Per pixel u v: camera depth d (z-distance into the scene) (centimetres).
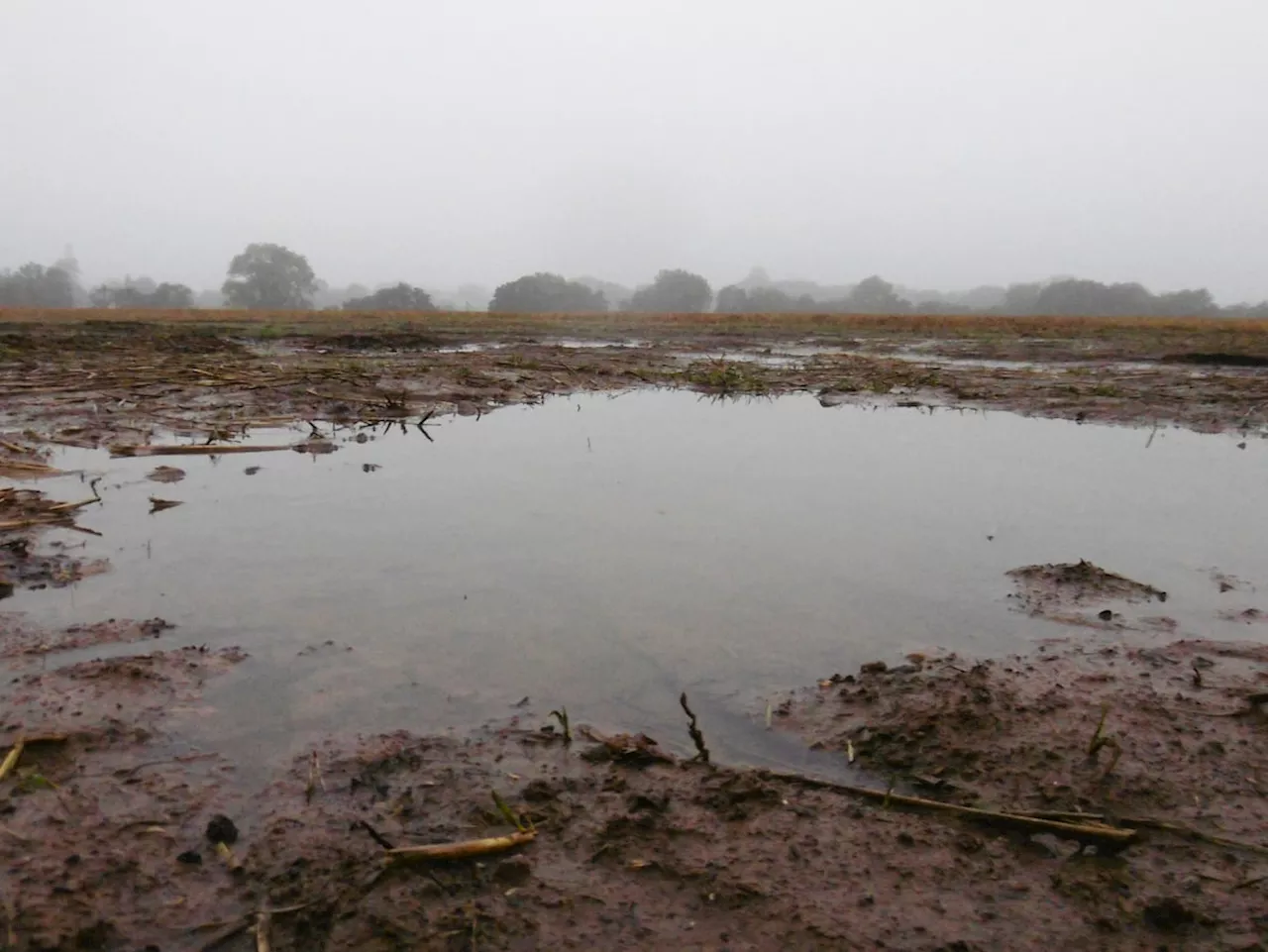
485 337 2352
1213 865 198
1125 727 256
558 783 227
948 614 351
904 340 2467
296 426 780
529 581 385
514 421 840
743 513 502
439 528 464
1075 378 1292
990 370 1461
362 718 262
